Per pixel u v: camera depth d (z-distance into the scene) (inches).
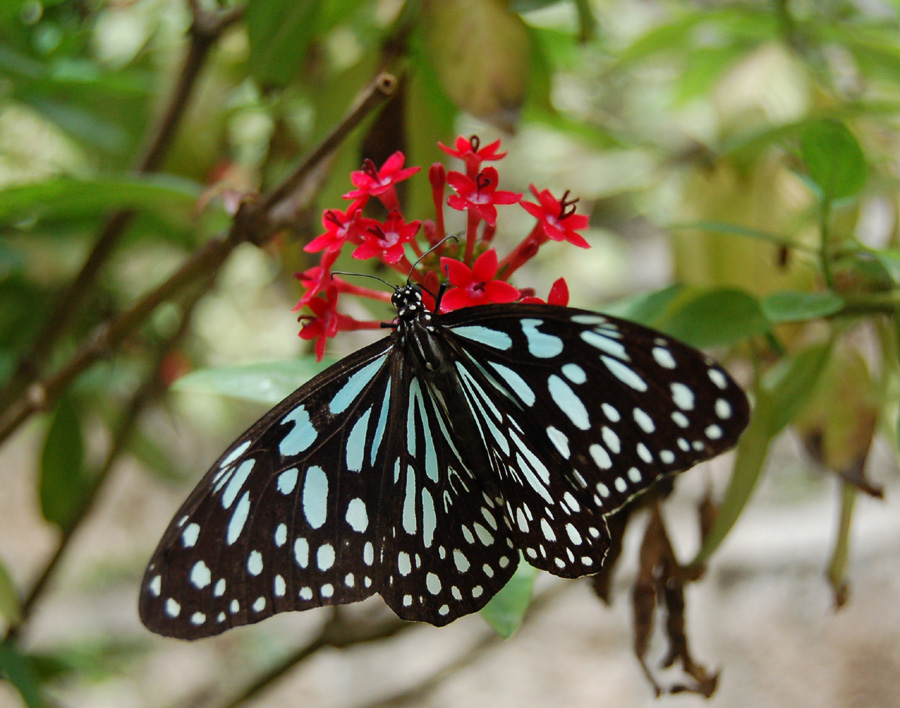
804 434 14.4
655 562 13.7
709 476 14.3
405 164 14.3
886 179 15.4
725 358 15.3
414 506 12.5
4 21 15.2
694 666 13.8
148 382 17.5
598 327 12.2
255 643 30.6
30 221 17.0
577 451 12.3
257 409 30.1
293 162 16.7
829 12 16.7
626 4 20.9
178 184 15.1
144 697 28.1
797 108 15.3
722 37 16.9
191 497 12.1
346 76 14.7
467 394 12.6
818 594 29.5
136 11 18.3
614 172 19.8
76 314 16.4
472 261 13.0
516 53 13.7
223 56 17.0
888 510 30.3
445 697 29.0
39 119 18.1
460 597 12.4
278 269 17.3
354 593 12.3
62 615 30.3
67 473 17.8
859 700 26.8
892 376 15.0
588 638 31.2
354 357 12.8
